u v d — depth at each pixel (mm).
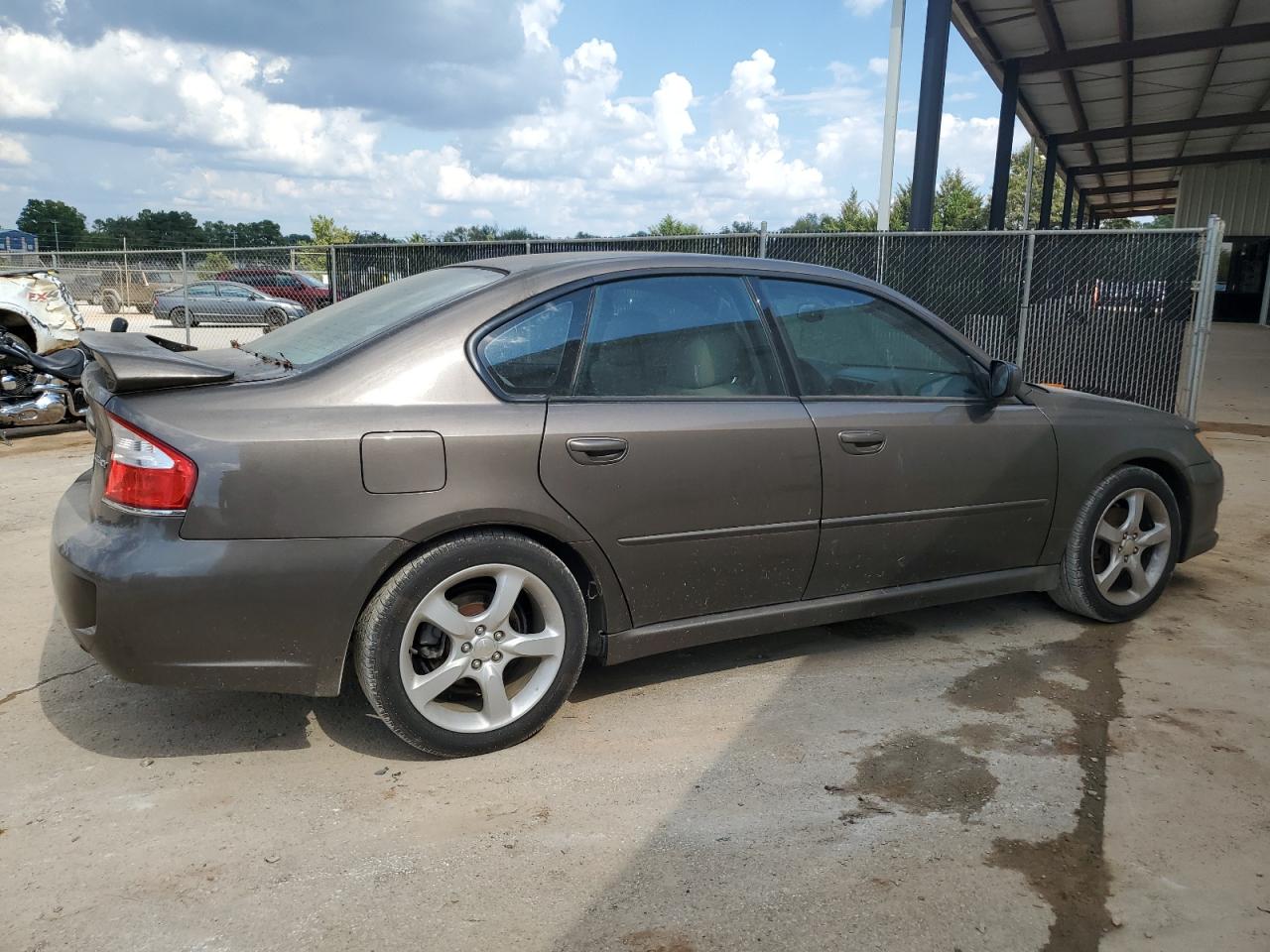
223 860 2354
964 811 2588
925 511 3521
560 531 2871
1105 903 2197
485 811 2586
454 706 2953
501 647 2865
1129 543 4027
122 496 2523
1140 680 3471
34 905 2168
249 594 2529
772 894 2227
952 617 4156
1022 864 2348
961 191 40219
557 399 2908
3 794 2652
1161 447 4066
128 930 2090
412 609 2697
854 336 3527
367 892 2232
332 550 2590
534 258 3281
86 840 2434
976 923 2127
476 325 2859
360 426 2617
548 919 2137
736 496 3141
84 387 2980
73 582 2531
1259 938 2084
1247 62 17641
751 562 3230
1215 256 8750
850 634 3945
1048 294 9562
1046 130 24078
